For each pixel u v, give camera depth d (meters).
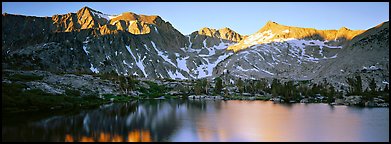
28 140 63.22
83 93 162.38
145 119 98.19
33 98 116.81
